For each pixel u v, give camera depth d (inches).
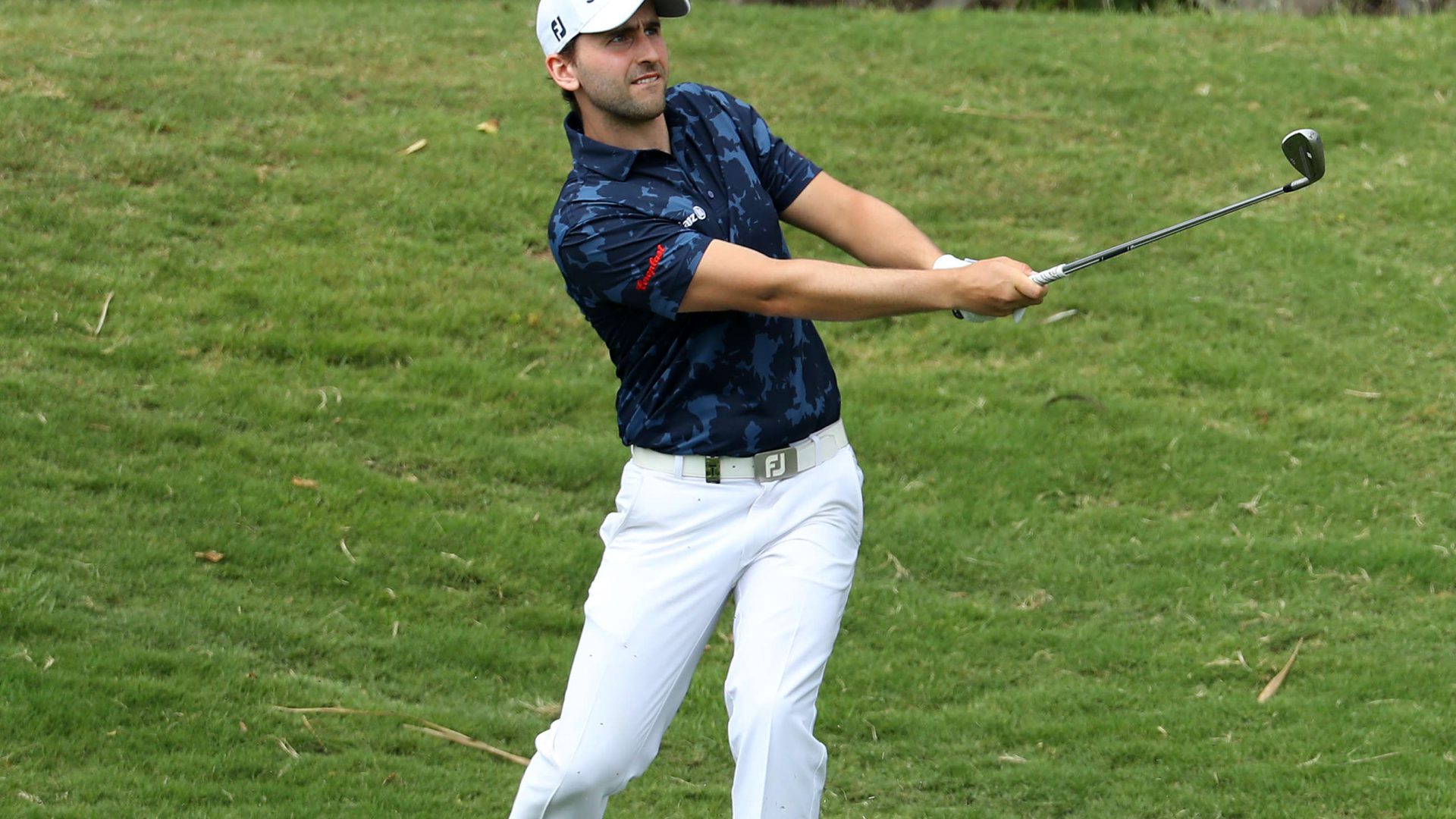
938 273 462.0
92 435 866.8
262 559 788.6
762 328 492.7
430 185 1178.6
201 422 901.8
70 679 655.8
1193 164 1272.1
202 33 1385.3
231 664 697.0
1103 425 978.7
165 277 1039.0
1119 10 1635.1
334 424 925.8
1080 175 1248.8
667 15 500.1
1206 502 905.5
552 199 1177.4
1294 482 920.3
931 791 652.7
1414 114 1346.0
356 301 1044.5
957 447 952.3
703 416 495.2
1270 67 1423.5
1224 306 1103.6
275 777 619.2
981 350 1072.2
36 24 1353.3
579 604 800.9
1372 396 1008.2
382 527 833.5
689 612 502.0
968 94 1370.6
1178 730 692.1
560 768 499.5
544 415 966.4
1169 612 802.8
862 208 529.7
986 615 800.9
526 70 1373.0
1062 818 629.0
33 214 1066.7
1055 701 721.6
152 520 802.8
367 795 611.5
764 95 1342.3
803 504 502.9
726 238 497.7
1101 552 856.3
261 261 1069.8
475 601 790.5
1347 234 1185.4
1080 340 1077.1
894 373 1043.3
